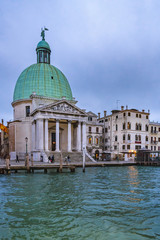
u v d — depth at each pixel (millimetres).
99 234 8578
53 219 10148
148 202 13148
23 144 53062
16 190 16641
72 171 29516
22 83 55875
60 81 57312
